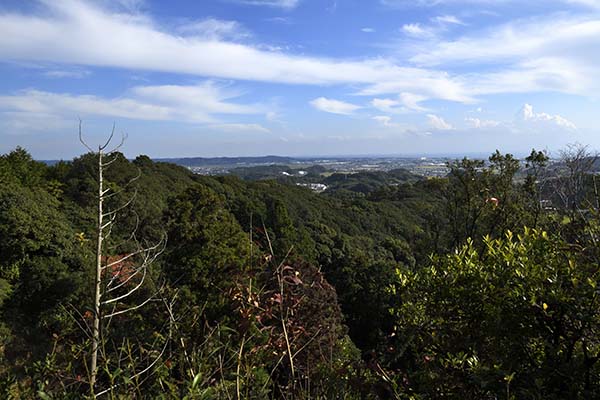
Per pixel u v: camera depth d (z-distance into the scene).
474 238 11.99
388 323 19.08
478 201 11.80
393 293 3.23
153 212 18.31
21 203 18.67
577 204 4.06
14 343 9.87
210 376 2.04
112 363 2.16
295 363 2.34
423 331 2.72
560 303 2.20
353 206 46.19
